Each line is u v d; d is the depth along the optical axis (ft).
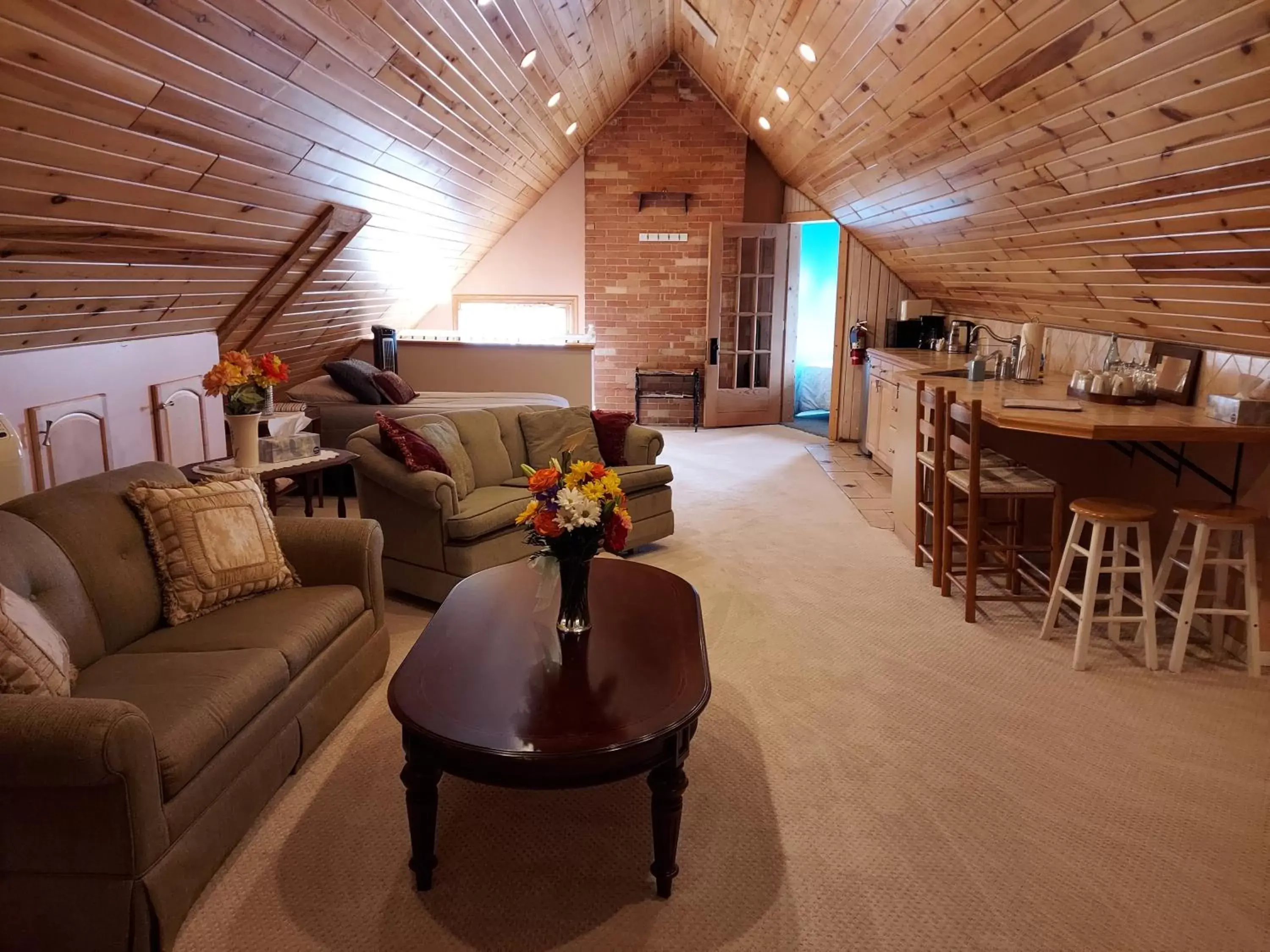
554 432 15.34
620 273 26.91
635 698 6.53
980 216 13.52
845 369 24.91
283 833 7.14
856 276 24.41
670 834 6.33
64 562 7.43
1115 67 7.64
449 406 19.03
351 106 11.15
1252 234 8.19
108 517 8.16
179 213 10.27
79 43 6.73
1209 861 6.82
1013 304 17.29
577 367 23.09
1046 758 8.34
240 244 12.27
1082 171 9.64
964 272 17.85
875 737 8.73
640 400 27.84
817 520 17.07
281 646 7.69
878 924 6.16
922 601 12.55
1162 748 8.50
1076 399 12.50
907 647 10.94
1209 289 9.80
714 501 18.54
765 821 7.36
